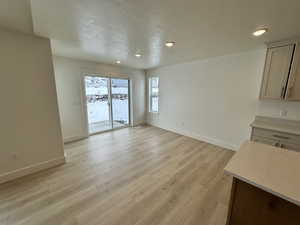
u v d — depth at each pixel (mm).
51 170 2371
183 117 4316
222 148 3342
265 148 1327
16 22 1682
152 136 4219
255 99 2814
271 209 886
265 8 1345
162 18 1564
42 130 2314
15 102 2023
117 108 4965
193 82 3893
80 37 2117
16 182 2045
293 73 2119
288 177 878
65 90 3518
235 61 3012
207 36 2062
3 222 1427
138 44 2418
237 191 998
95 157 2859
